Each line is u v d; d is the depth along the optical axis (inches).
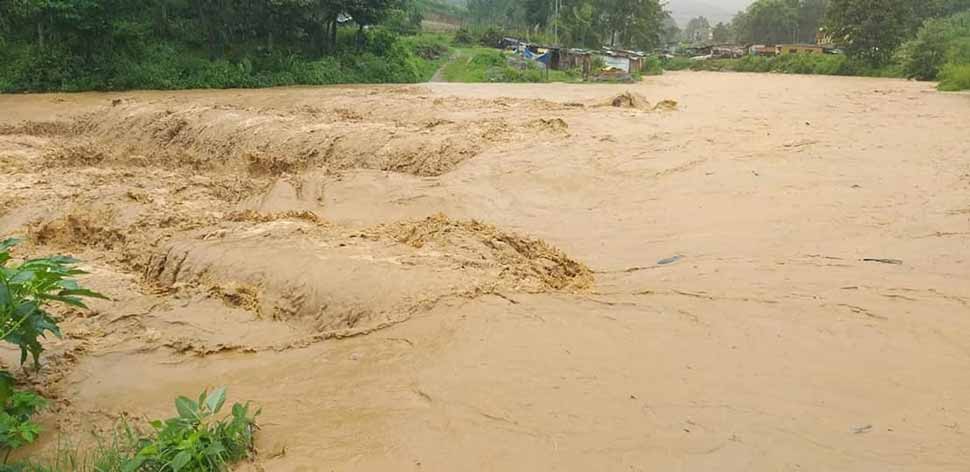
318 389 198.7
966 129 667.4
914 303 254.7
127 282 291.7
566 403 184.2
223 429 166.1
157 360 221.6
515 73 1662.2
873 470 156.6
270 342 237.5
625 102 859.4
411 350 218.7
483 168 494.0
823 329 232.1
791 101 997.2
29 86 1125.7
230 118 668.7
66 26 1178.0
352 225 398.0
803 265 304.8
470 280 266.8
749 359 210.1
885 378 199.3
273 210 428.1
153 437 168.1
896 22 2058.3
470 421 177.0
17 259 318.3
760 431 171.3
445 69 1795.0
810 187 441.7
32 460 169.2
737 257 322.7
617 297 261.0
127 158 600.4
